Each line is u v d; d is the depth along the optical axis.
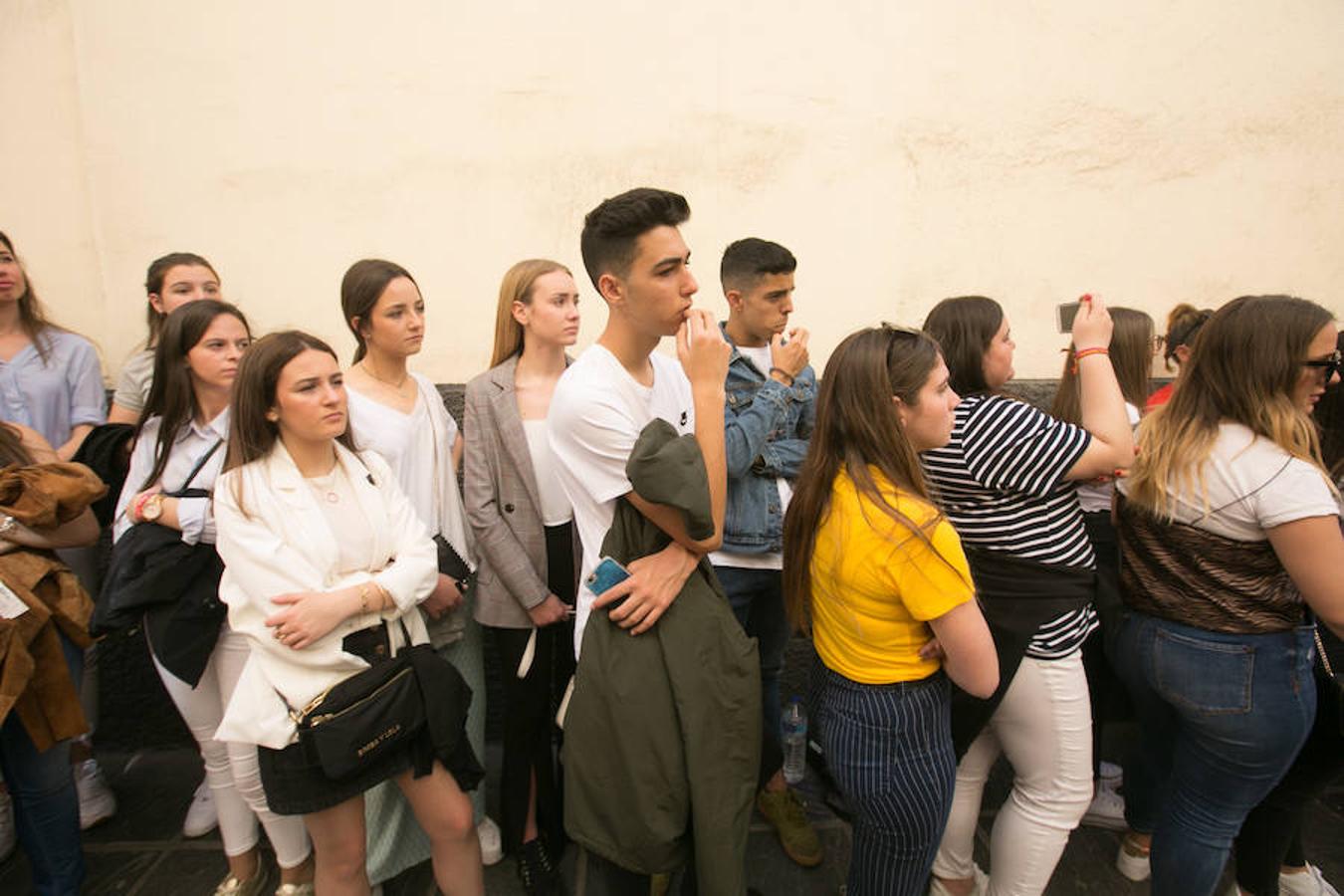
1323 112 2.69
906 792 1.38
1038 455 1.43
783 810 2.14
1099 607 1.68
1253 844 1.74
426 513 1.91
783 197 2.63
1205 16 2.61
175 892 2.03
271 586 1.38
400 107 2.53
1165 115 2.65
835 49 2.56
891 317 2.70
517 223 2.60
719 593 1.39
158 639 1.65
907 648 1.35
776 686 2.19
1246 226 2.74
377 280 1.81
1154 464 1.50
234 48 2.48
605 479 1.32
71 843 1.83
